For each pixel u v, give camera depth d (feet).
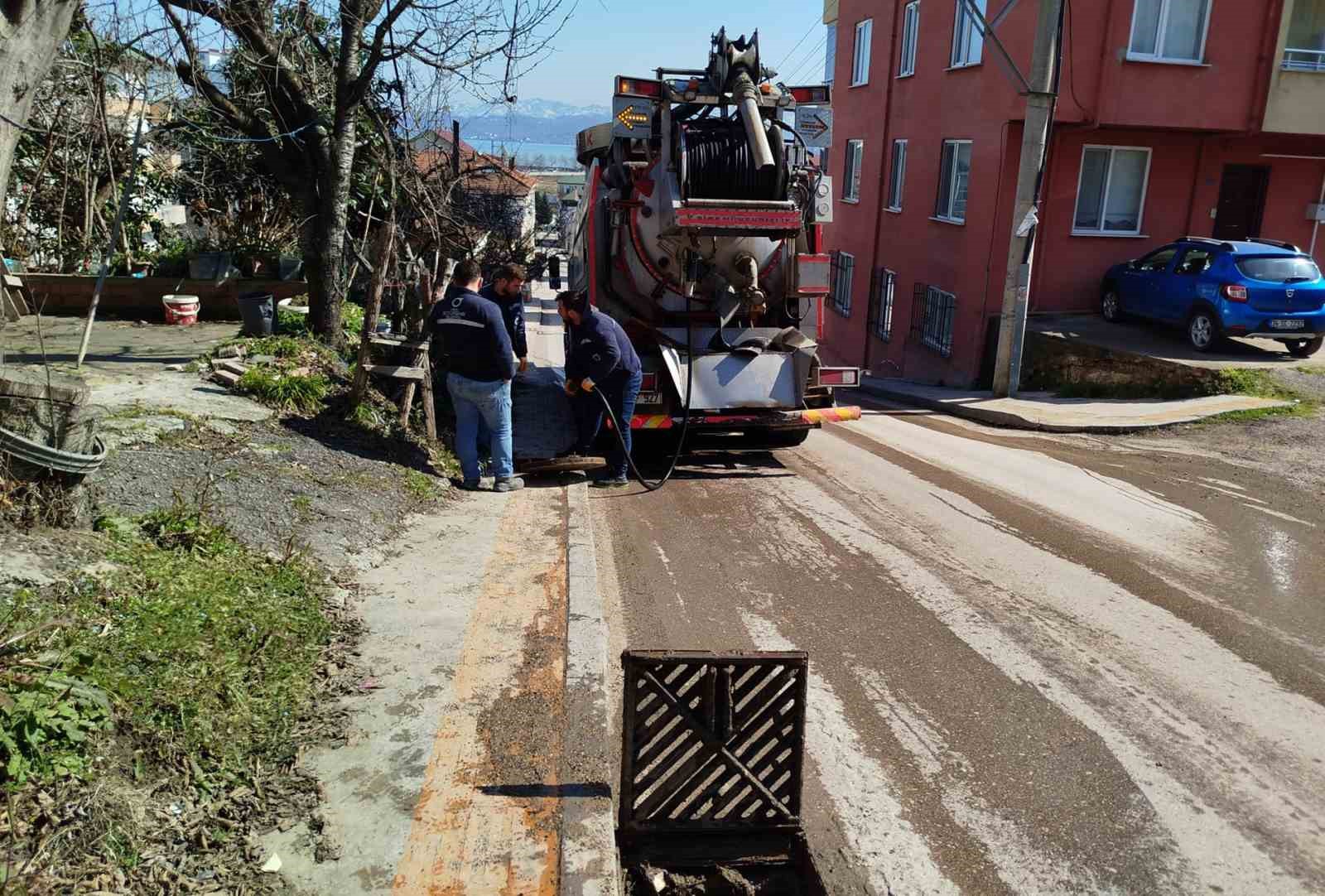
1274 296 43.68
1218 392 41.63
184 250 45.03
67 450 15.75
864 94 76.18
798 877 12.07
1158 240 55.06
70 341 34.04
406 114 34.30
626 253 31.99
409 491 23.41
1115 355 46.29
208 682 12.84
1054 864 11.71
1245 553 22.52
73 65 25.36
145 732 11.61
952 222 59.88
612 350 26.89
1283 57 49.42
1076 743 14.28
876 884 11.38
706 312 32.45
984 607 19.22
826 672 16.39
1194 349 46.85
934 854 11.90
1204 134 53.21
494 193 60.29
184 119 31.09
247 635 14.39
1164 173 53.98
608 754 12.95
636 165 32.22
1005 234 53.67
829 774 13.46
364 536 20.01
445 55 30.12
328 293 32.71
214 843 10.62
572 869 10.66
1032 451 33.91
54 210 41.27
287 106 31.22
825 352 87.71
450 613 17.06
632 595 19.80
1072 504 26.63
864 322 76.59
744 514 25.59
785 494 27.76
